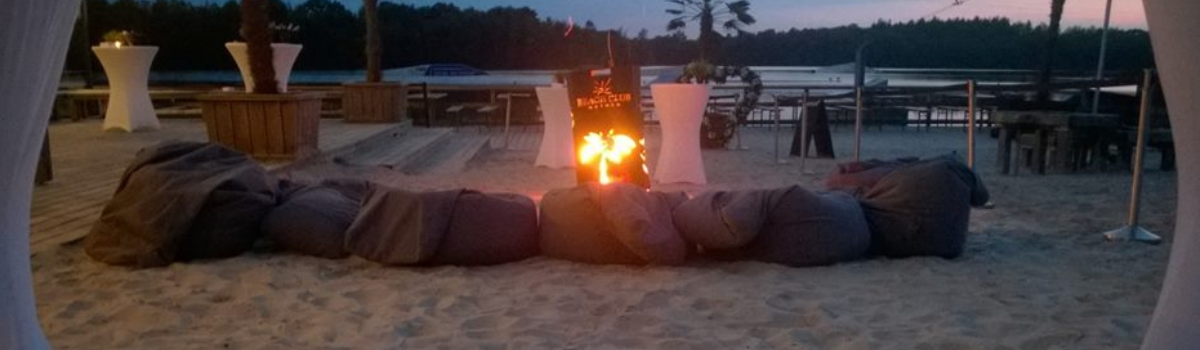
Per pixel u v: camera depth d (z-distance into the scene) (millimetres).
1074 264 4934
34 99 2088
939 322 3752
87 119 13711
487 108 15758
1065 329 3652
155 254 4551
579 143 7219
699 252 4984
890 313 3893
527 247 4883
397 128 12297
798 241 4711
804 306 3988
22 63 1960
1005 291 4293
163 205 4641
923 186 5016
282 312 3877
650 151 12539
